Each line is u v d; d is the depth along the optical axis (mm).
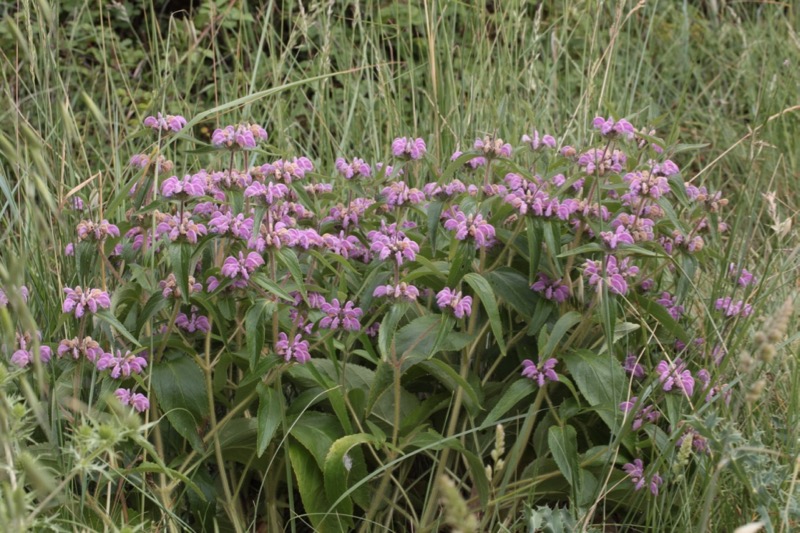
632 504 2350
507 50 3910
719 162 4434
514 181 2410
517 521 2346
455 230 2309
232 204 2275
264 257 2340
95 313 2012
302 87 4312
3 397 1635
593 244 2227
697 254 2541
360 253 2562
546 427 2377
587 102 3420
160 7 5250
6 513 1471
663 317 2436
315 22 4250
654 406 2309
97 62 4883
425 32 4059
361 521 2445
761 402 2586
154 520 2285
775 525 2135
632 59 4938
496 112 3586
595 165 2314
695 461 2396
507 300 2373
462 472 2586
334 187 3410
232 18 4930
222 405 2510
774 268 3016
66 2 4988
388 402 2455
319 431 2297
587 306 2387
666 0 5633
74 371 2098
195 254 2113
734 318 2619
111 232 2201
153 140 3191
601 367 2289
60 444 2064
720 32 5293
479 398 2375
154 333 2371
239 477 2527
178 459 2248
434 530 2338
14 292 1352
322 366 2445
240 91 4398
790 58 4883
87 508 2121
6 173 2775
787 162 4266
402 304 2113
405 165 2436
